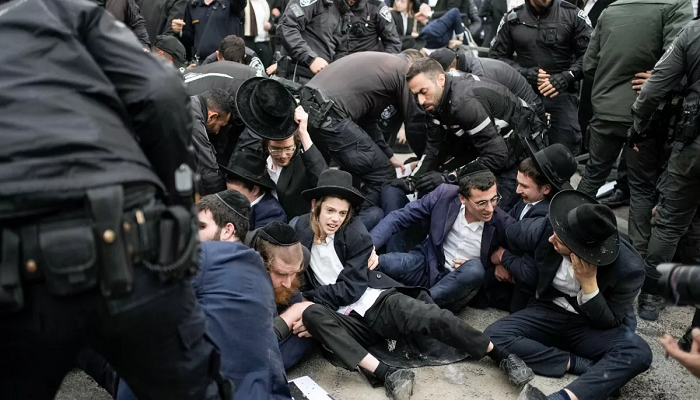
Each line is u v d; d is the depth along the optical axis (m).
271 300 2.23
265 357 2.15
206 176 3.56
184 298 1.52
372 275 3.22
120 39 1.51
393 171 4.20
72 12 1.49
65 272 1.33
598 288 2.96
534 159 3.42
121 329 1.45
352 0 5.13
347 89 4.14
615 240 2.90
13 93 1.37
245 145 3.72
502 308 3.68
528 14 4.78
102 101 1.45
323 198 3.12
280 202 3.81
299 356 3.03
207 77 4.16
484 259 3.53
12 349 1.41
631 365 2.88
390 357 3.15
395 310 3.06
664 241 3.55
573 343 3.14
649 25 3.95
